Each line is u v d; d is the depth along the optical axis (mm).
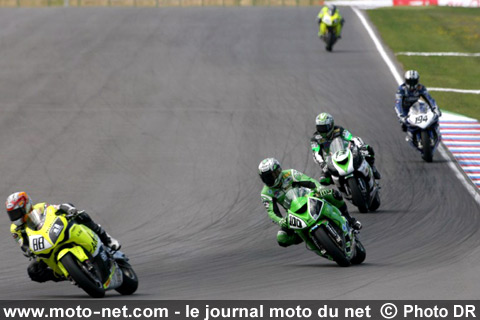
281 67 95500
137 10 139500
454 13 138375
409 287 28516
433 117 60531
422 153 60531
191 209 50125
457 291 27531
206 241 42844
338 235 33469
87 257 27609
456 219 45250
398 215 46656
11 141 68438
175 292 30203
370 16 131750
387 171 58062
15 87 87562
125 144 66938
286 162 60750
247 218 47656
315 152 48281
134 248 41969
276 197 34781
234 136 68625
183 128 71438
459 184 54156
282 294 28312
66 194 54344
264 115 75250
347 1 155125
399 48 107438
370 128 71062
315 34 117188
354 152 47344
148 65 96938
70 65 97438
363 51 104625
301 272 33562
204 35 115562
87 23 125500
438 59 101938
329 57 100812
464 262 34469
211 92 84312
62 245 27969
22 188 56031
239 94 83375
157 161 61938
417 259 35844
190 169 59656
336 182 47656
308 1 159875
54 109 78688
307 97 81875
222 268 36125
